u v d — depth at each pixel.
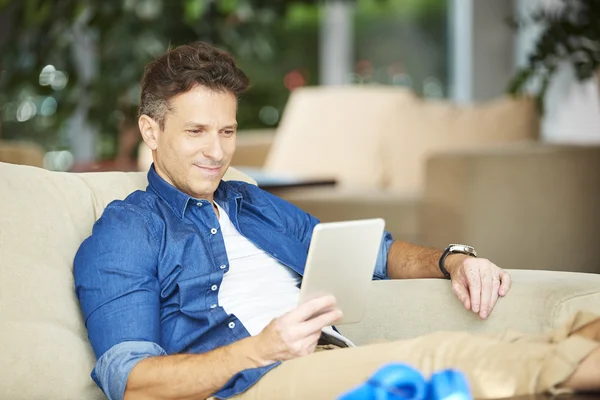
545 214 5.79
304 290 2.36
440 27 8.47
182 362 2.34
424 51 8.52
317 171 6.69
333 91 6.93
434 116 6.57
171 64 2.65
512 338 2.38
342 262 2.40
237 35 7.46
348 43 8.62
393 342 2.40
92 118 7.20
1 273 2.50
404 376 1.95
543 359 2.22
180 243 2.62
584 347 2.18
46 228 2.65
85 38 7.87
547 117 7.61
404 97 6.70
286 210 3.10
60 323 2.55
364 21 8.60
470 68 8.29
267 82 8.47
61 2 6.73
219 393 2.47
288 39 8.52
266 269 2.83
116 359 2.39
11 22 7.32
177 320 2.61
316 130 6.79
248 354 2.29
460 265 2.79
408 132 6.57
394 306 2.82
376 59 8.60
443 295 2.79
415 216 5.79
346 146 6.66
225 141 2.69
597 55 5.97
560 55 6.10
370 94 6.77
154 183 2.74
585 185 5.86
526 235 5.75
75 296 2.61
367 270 2.49
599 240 5.90
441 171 5.69
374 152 6.60
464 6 8.30
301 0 7.50
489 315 2.69
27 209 2.64
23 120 8.00
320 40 8.62
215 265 2.68
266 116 8.48
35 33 6.82
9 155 5.45
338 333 2.75
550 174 5.77
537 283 2.69
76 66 7.17
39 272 2.56
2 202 2.61
